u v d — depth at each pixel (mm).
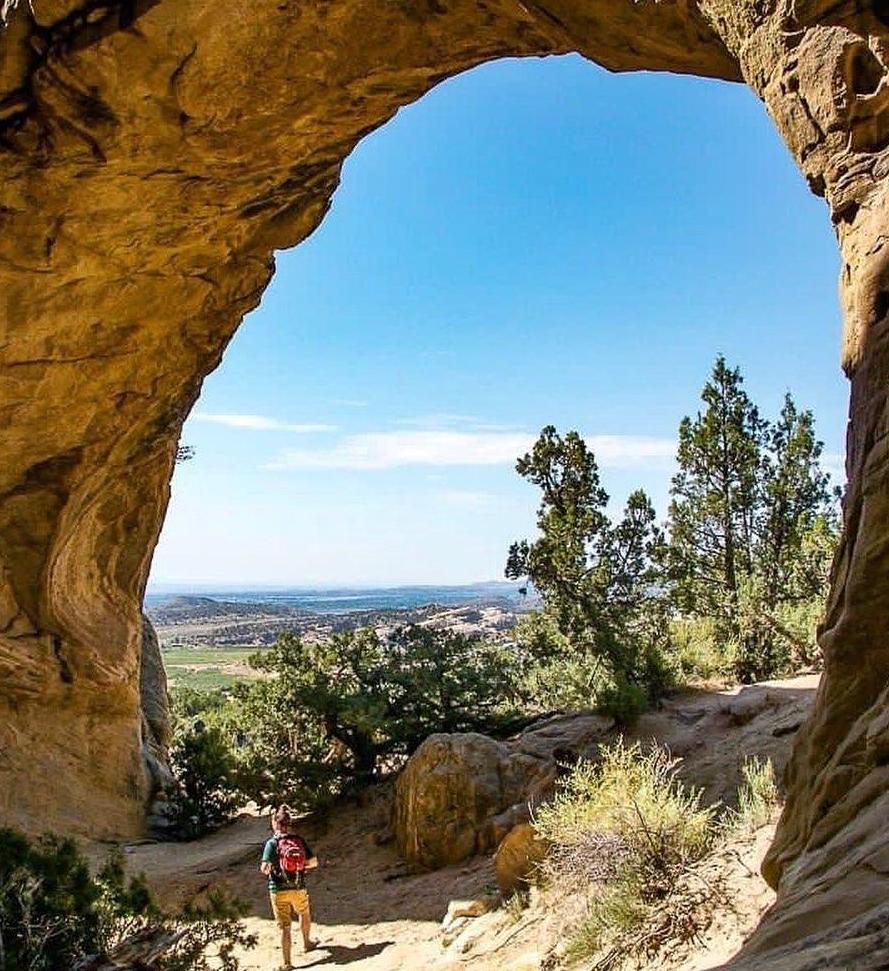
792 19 5660
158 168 11164
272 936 10625
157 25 9266
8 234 11438
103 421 15023
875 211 4957
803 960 2400
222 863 13883
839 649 4242
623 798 7234
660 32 7680
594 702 14953
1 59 9672
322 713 16250
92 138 10469
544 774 12344
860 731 3918
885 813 3363
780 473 22859
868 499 4320
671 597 21641
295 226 13695
